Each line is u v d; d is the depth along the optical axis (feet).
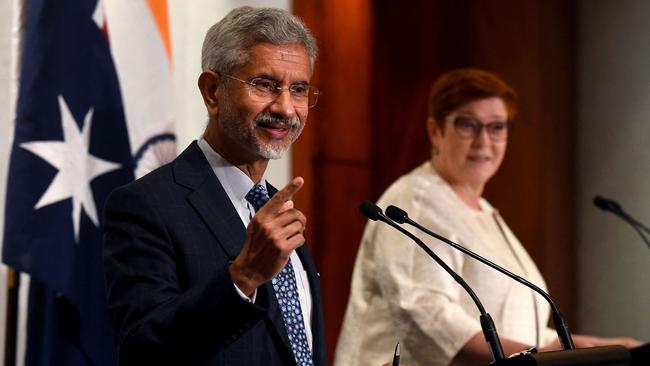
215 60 22.85
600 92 53.93
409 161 53.72
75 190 32.35
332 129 50.08
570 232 54.39
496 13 54.70
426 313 32.60
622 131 53.06
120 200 21.91
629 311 52.65
